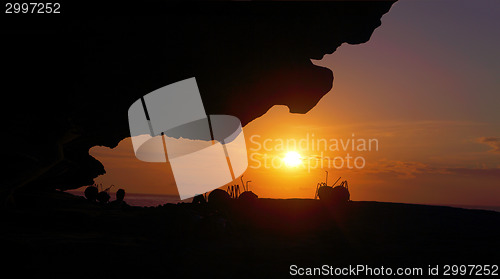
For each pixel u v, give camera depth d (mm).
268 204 18391
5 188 14047
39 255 8820
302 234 12984
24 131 12961
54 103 12844
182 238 11898
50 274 7598
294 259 9578
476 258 10102
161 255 9516
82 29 12391
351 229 13773
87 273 7781
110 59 12938
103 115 13609
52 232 11602
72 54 12500
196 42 13773
